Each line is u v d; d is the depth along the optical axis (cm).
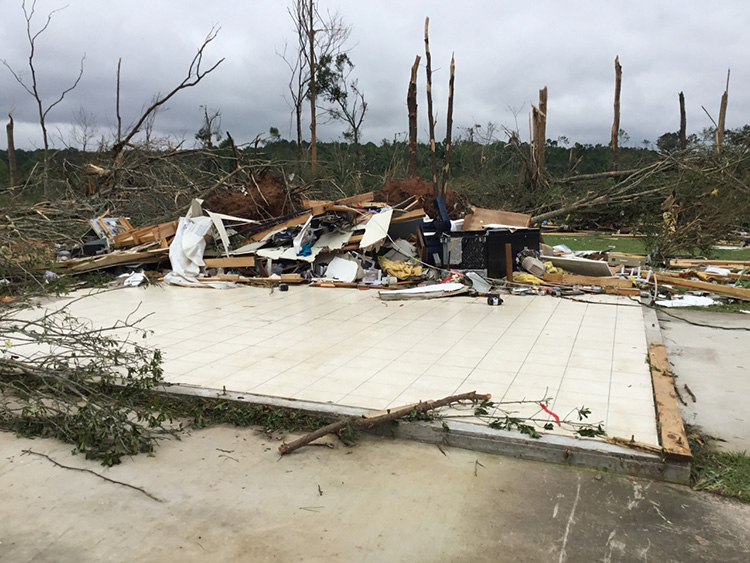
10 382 473
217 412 466
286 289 1033
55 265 1038
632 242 1952
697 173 1478
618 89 2806
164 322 787
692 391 528
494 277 1052
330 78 3042
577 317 800
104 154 1770
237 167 1705
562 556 288
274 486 359
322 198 1878
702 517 322
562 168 4600
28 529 314
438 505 336
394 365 578
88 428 400
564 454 383
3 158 3000
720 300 946
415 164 2048
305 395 490
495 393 490
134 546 299
